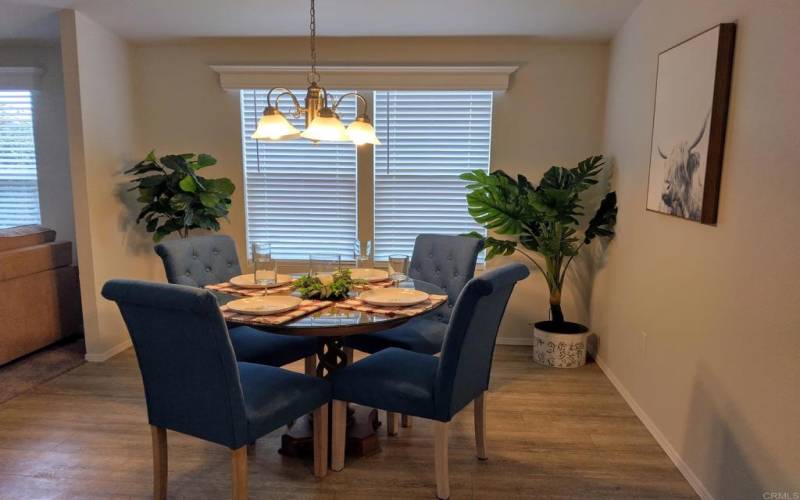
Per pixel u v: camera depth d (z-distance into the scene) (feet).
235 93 12.83
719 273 6.61
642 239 9.37
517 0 9.89
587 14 10.44
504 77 12.14
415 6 10.25
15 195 14.33
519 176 11.82
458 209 13.10
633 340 9.70
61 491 7.05
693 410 7.25
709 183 6.73
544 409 9.57
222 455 7.97
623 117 10.74
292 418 6.60
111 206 11.91
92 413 9.27
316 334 6.50
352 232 13.39
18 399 9.80
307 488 7.14
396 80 12.30
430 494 7.03
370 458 7.91
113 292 5.79
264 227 13.46
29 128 14.01
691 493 7.08
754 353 5.82
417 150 12.89
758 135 5.82
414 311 7.13
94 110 11.25
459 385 6.78
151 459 7.84
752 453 5.83
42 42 13.20
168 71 12.81
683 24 7.87
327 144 13.01
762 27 5.80
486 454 7.91
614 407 9.70
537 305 13.16
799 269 5.08
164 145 13.12
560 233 11.40
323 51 12.50
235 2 10.15
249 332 8.96
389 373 7.10
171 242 9.16
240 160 13.08
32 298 11.73
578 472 7.57
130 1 10.18
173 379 6.09
